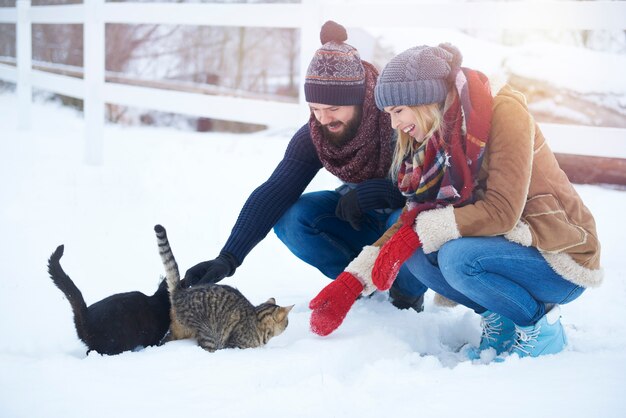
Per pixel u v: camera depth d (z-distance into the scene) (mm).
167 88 11430
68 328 3367
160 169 7219
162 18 6758
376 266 2951
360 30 8211
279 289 4191
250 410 2438
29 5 9547
